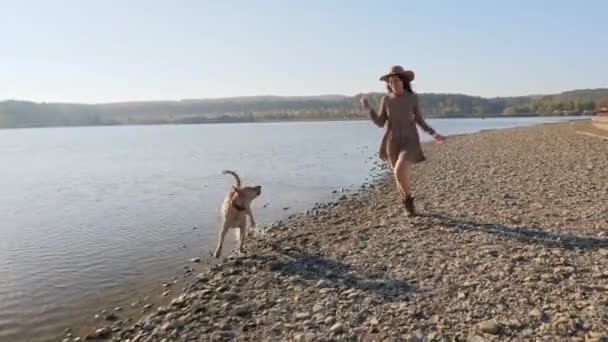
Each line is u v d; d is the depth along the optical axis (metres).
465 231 8.71
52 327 6.33
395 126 9.53
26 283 8.10
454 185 14.60
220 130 123.38
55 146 63.22
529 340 4.52
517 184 13.87
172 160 35.69
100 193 19.36
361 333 5.05
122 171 28.42
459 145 33.53
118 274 8.48
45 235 11.75
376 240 8.77
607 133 31.67
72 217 14.14
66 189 20.92
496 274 6.33
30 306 7.07
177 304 6.66
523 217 9.45
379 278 6.72
